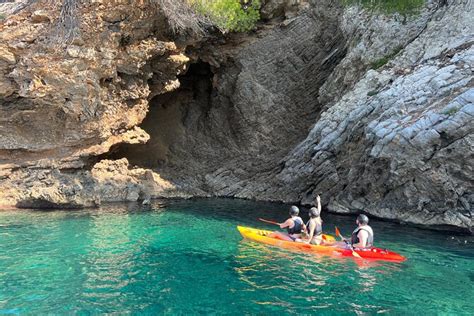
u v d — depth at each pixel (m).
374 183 12.90
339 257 8.77
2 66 13.77
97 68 14.50
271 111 20.20
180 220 12.57
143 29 15.06
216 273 7.72
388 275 7.71
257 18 18.89
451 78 12.22
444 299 6.64
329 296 6.70
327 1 20.88
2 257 8.52
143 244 9.69
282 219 13.09
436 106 11.69
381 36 16.33
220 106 21.47
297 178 15.99
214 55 20.31
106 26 14.25
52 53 13.73
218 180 18.86
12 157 15.16
